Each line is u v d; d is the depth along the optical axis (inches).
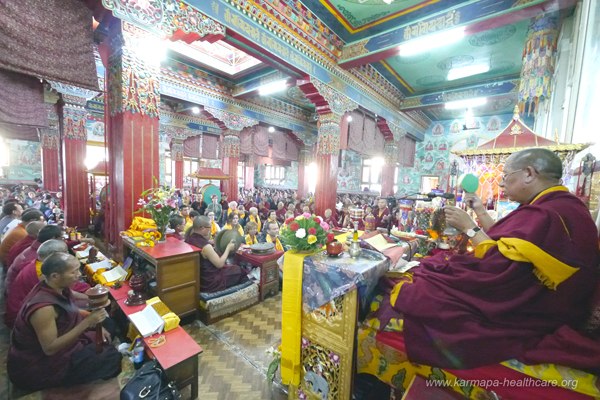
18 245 131.2
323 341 67.9
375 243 78.8
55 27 116.2
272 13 180.2
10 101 121.4
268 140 446.6
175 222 159.8
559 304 46.8
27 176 546.3
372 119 347.3
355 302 61.3
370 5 185.8
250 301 142.3
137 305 101.3
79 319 80.3
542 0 140.7
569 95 137.9
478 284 48.8
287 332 73.8
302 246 72.4
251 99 374.0
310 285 68.3
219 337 114.5
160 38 144.0
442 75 302.2
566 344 44.1
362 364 65.7
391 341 61.1
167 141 514.9
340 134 270.2
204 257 134.0
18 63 107.1
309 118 481.4
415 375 57.9
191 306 123.6
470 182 67.2
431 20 186.4
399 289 57.9
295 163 754.8
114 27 135.9
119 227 147.3
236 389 86.0
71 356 76.8
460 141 473.1
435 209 79.1
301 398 73.7
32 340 72.0
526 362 45.8
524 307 48.3
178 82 287.7
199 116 454.3
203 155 466.9
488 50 241.1
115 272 126.9
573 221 46.4
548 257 43.6
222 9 154.8
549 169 53.6
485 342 47.8
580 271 44.4
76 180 274.4
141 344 87.6
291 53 199.9
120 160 141.9
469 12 168.6
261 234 235.1
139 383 69.4
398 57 263.6
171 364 74.0
